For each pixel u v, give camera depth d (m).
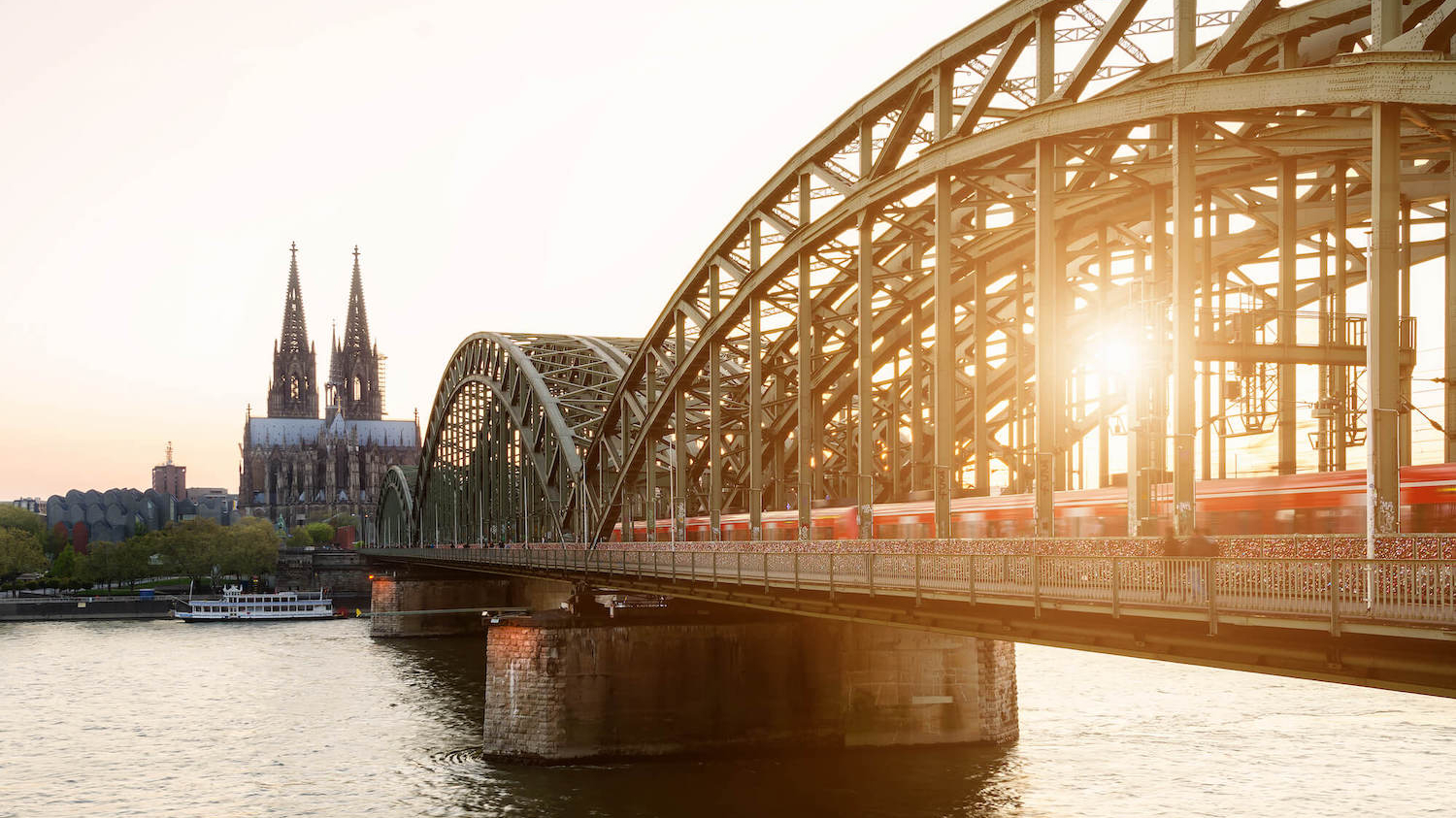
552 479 102.75
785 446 82.00
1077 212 51.62
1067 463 61.41
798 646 64.06
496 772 62.03
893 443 66.62
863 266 52.28
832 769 59.03
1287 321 41.44
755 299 63.47
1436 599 21.97
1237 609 25.92
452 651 135.75
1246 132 40.31
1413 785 53.59
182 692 101.06
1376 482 27.70
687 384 74.31
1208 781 55.03
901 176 48.97
